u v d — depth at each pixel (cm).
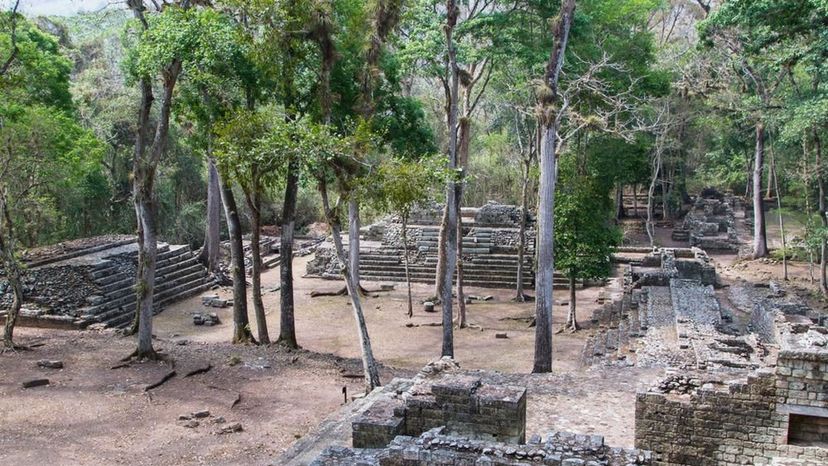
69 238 4650
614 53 3669
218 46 2339
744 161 5519
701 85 4709
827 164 3925
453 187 2611
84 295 3266
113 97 5100
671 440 1433
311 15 2275
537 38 3406
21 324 3103
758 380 1362
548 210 2369
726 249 5109
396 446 1119
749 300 3638
